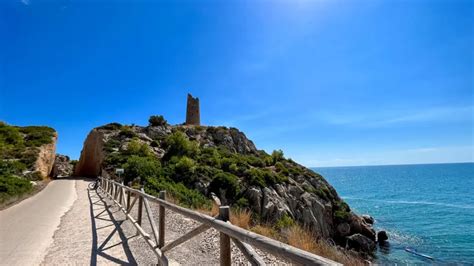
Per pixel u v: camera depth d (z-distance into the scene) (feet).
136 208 32.09
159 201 14.11
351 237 72.74
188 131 151.33
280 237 20.65
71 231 21.08
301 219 76.38
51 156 112.88
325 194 90.99
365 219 96.94
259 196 73.10
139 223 20.21
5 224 23.86
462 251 65.62
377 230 89.15
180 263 14.17
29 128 128.36
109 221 24.95
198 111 196.85
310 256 4.35
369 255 63.82
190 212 10.18
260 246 5.71
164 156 102.58
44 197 45.88
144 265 13.79
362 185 277.44
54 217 27.25
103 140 123.65
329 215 83.25
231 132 158.61
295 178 98.17
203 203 56.54
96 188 62.95
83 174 146.51
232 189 74.95
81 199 42.93
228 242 7.84
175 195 57.57
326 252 17.98
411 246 71.20
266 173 85.66
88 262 14.20
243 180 80.69
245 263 13.58
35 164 87.56
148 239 16.10
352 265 17.10
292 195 82.64
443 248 68.64
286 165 113.29
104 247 16.80
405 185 260.01
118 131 136.87
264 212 70.64
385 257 62.23
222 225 7.58
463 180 291.58
